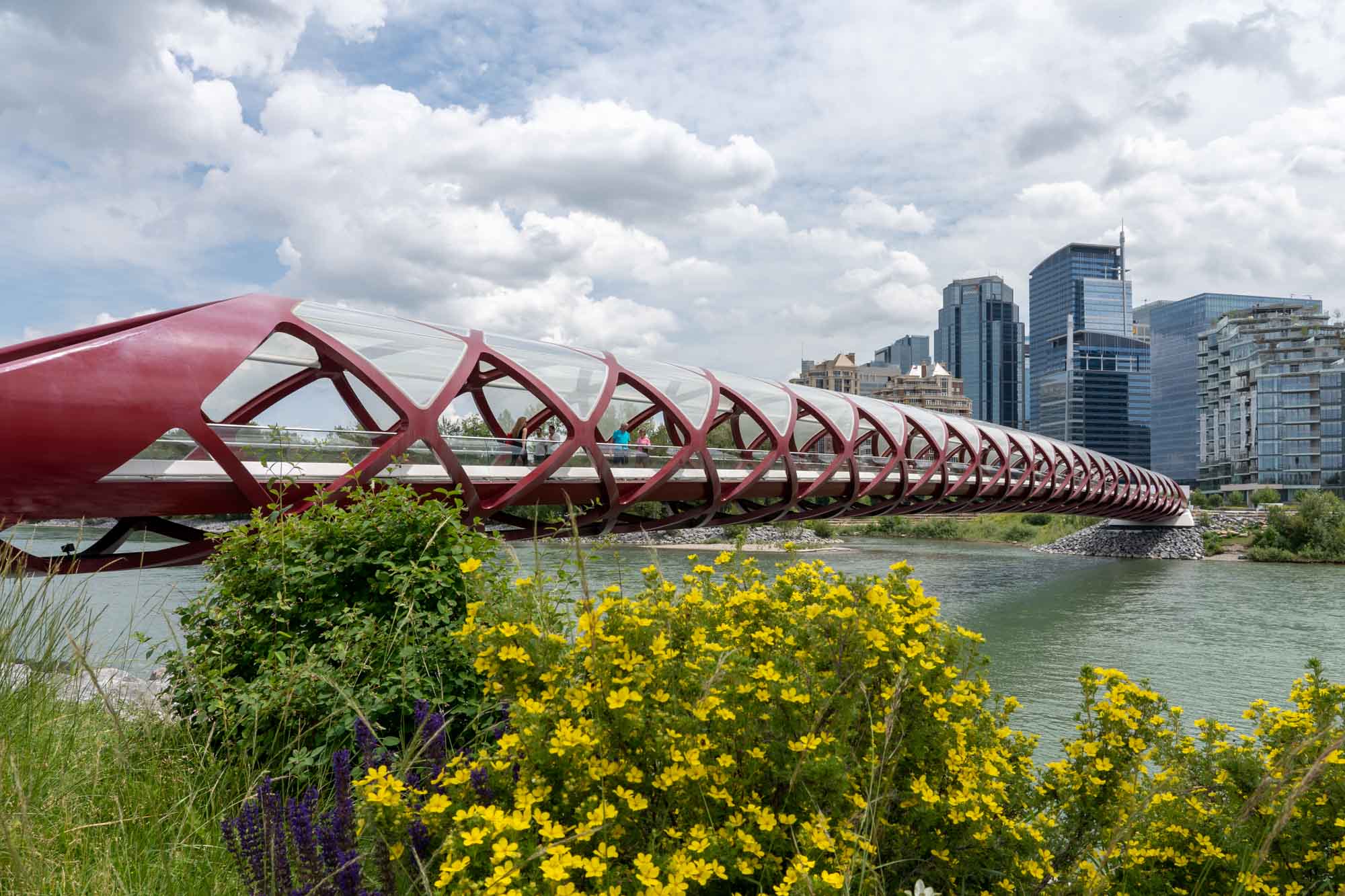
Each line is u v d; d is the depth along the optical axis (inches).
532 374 630.5
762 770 109.4
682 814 102.7
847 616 120.0
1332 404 4261.8
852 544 3299.7
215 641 194.4
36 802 130.0
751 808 100.7
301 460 472.1
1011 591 1785.2
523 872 85.7
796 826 103.4
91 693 177.9
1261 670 959.0
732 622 131.2
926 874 119.9
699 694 113.9
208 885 125.2
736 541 152.6
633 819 101.3
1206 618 1391.5
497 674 115.8
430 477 528.4
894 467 1186.0
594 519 717.9
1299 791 118.5
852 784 110.1
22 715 152.4
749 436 1175.0
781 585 143.3
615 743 104.3
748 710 109.9
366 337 539.5
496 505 586.9
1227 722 708.7
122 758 141.5
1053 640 1169.4
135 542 522.3
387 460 496.7
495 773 104.1
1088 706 156.7
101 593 343.9
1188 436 7519.7
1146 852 143.9
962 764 127.9
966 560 2549.2
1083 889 130.1
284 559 199.2
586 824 91.9
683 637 126.6
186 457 418.6
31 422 345.4
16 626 162.9
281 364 564.1
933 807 117.2
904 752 120.0
